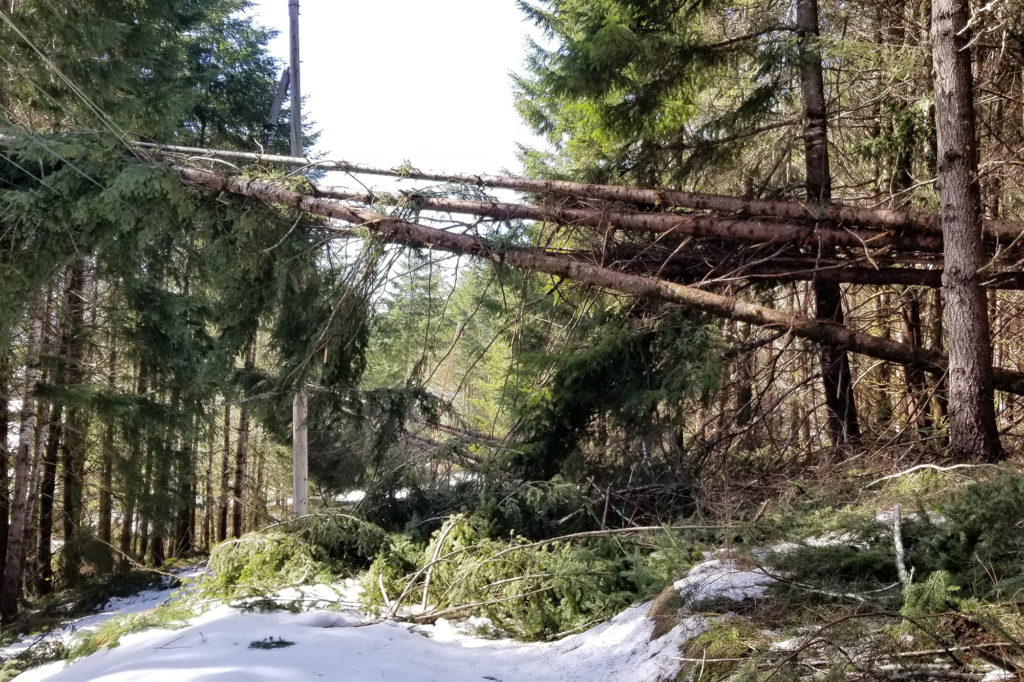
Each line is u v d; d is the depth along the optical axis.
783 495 6.84
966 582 3.51
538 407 9.20
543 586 5.63
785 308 11.80
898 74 8.58
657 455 8.97
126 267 10.91
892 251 7.84
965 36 6.85
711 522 6.89
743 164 10.59
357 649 4.57
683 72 9.04
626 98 9.32
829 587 3.80
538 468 9.16
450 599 6.04
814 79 8.91
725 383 9.51
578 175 9.88
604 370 9.15
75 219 9.33
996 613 3.05
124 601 11.50
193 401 14.18
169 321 13.30
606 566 5.90
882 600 3.48
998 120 9.03
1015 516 3.90
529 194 9.05
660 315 8.99
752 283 8.88
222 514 21.98
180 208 9.26
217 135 18.72
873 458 7.40
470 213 8.86
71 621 10.46
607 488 8.45
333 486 13.38
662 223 8.29
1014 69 8.68
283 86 10.80
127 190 8.77
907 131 8.88
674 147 9.64
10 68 9.75
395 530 8.27
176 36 15.17
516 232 8.75
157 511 13.90
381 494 8.79
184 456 14.60
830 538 4.46
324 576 6.83
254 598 6.06
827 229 7.78
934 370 7.93
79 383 13.02
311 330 9.73
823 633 3.16
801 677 2.96
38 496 14.05
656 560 5.60
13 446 14.27
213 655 4.15
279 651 4.32
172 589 11.68
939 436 7.14
